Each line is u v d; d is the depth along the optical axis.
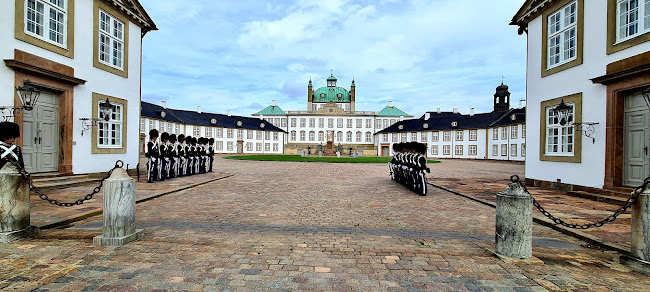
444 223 7.09
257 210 8.27
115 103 14.25
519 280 3.94
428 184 14.73
